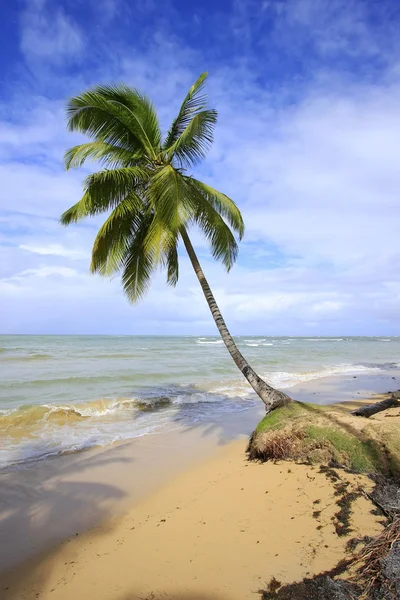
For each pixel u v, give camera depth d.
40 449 8.22
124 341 66.00
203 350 40.09
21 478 6.66
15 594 3.72
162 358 29.11
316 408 7.69
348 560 3.49
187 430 9.90
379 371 25.00
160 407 12.58
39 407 11.20
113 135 9.66
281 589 3.25
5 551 4.49
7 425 9.84
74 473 6.95
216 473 6.72
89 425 10.23
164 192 8.00
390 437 5.95
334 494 4.91
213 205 10.55
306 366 26.38
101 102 8.93
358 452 5.95
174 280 11.58
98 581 3.80
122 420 10.84
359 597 2.95
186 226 9.73
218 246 10.45
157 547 4.29
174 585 3.56
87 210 8.80
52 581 3.89
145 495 6.08
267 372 21.73
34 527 5.06
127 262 10.91
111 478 6.74
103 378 17.50
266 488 5.44
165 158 9.73
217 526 4.53
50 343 52.12
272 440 6.96
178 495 5.93
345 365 28.30
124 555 4.23
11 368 21.08
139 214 10.02
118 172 8.26
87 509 5.59
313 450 6.36
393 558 3.25
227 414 11.75
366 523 4.11
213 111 8.66
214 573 3.64
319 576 3.31
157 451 8.20
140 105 9.62
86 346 45.59
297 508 4.66
